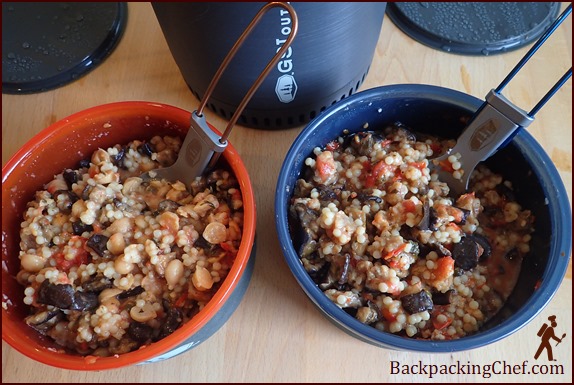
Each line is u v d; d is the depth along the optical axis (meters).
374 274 0.62
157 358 0.60
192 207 0.66
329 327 0.71
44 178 0.71
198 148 0.65
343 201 0.68
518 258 0.68
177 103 0.85
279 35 0.63
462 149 0.69
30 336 0.59
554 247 0.61
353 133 0.74
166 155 0.72
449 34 0.88
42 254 0.64
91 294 0.62
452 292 0.64
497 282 0.68
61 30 0.88
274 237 0.76
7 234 0.66
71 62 0.86
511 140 0.66
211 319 0.63
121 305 0.63
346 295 0.62
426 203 0.65
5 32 0.88
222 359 0.69
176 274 0.62
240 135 0.82
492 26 0.89
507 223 0.70
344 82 0.77
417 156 0.71
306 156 0.70
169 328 0.61
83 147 0.72
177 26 0.66
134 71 0.87
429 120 0.73
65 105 0.85
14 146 0.82
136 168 0.73
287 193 0.64
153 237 0.64
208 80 0.74
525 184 0.68
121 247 0.63
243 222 0.65
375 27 0.72
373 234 0.66
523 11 0.91
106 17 0.89
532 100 0.85
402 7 0.91
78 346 0.62
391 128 0.74
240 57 0.66
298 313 0.72
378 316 0.63
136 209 0.68
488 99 0.63
